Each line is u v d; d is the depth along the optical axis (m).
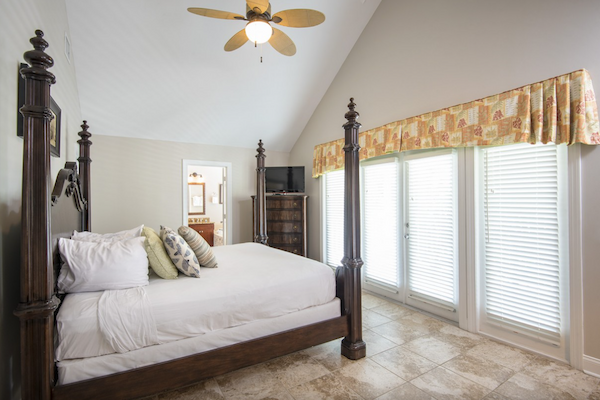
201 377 1.83
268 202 5.28
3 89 1.56
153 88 4.13
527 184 2.51
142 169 4.88
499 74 2.63
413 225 3.54
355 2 3.80
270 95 4.78
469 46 2.88
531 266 2.49
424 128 3.23
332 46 4.27
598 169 2.10
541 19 2.36
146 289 1.93
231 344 1.96
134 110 4.38
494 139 2.61
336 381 2.13
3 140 1.56
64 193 2.17
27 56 1.34
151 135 4.89
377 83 3.95
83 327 1.57
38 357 1.39
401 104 3.60
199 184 7.80
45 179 1.39
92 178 4.54
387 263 3.90
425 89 3.31
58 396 1.46
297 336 2.21
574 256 2.21
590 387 2.01
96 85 3.87
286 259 2.87
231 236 5.66
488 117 2.66
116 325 1.62
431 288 3.34
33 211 1.37
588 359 2.16
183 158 5.22
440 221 3.22
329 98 4.93
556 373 2.18
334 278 2.54
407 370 2.26
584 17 2.13
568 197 2.24
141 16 3.28
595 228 2.12
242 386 2.08
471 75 2.86
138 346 1.67
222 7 3.36
